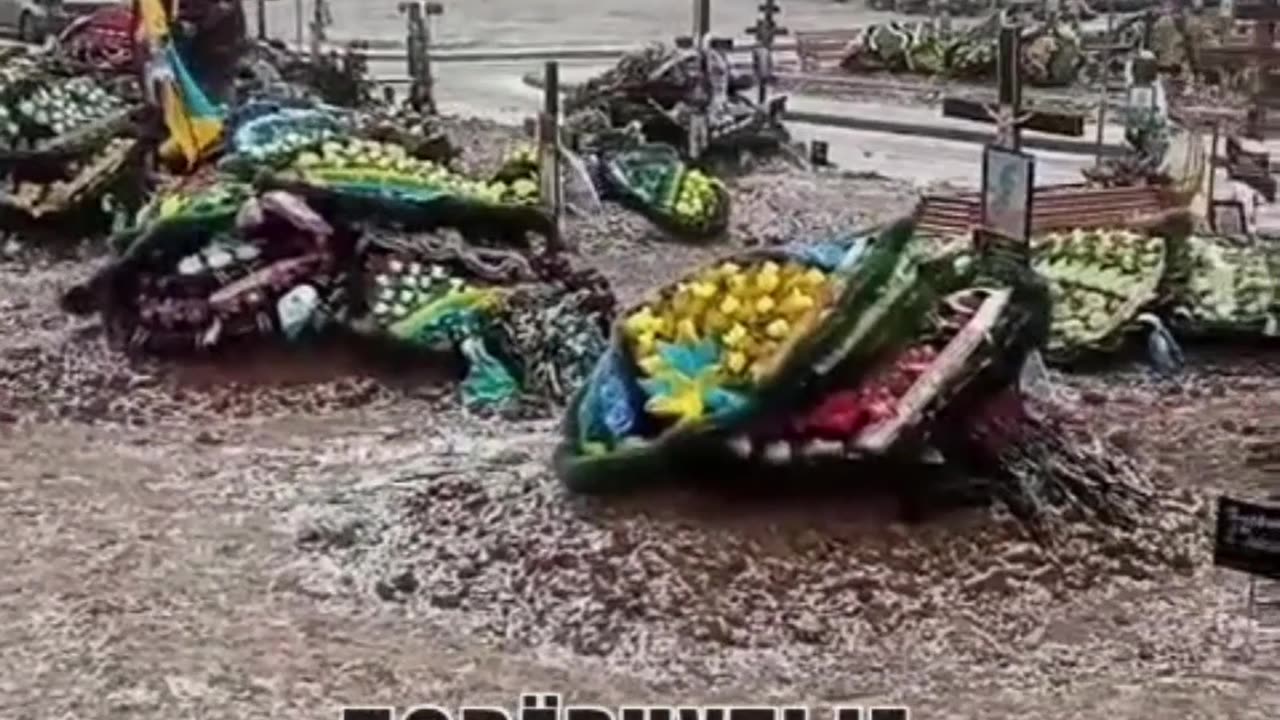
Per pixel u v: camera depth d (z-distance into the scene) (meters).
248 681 10.57
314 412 15.79
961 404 11.98
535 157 19.97
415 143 20.23
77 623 11.35
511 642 11.12
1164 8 51.03
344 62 33.44
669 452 12.00
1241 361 17.73
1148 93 28.00
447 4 59.84
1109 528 12.29
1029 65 40.19
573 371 15.70
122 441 15.13
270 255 16.69
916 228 13.10
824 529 11.80
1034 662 10.85
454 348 16.23
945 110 36.44
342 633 11.23
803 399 11.90
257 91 24.81
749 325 12.12
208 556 12.45
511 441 14.69
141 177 21.38
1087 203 20.16
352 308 16.48
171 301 16.56
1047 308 12.30
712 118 28.53
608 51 46.41
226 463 14.50
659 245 23.25
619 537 11.80
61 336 17.53
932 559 11.66
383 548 12.34
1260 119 34.56
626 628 11.13
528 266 16.97
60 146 21.36
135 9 22.91
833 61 44.72
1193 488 13.74
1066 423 13.71
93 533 12.91
